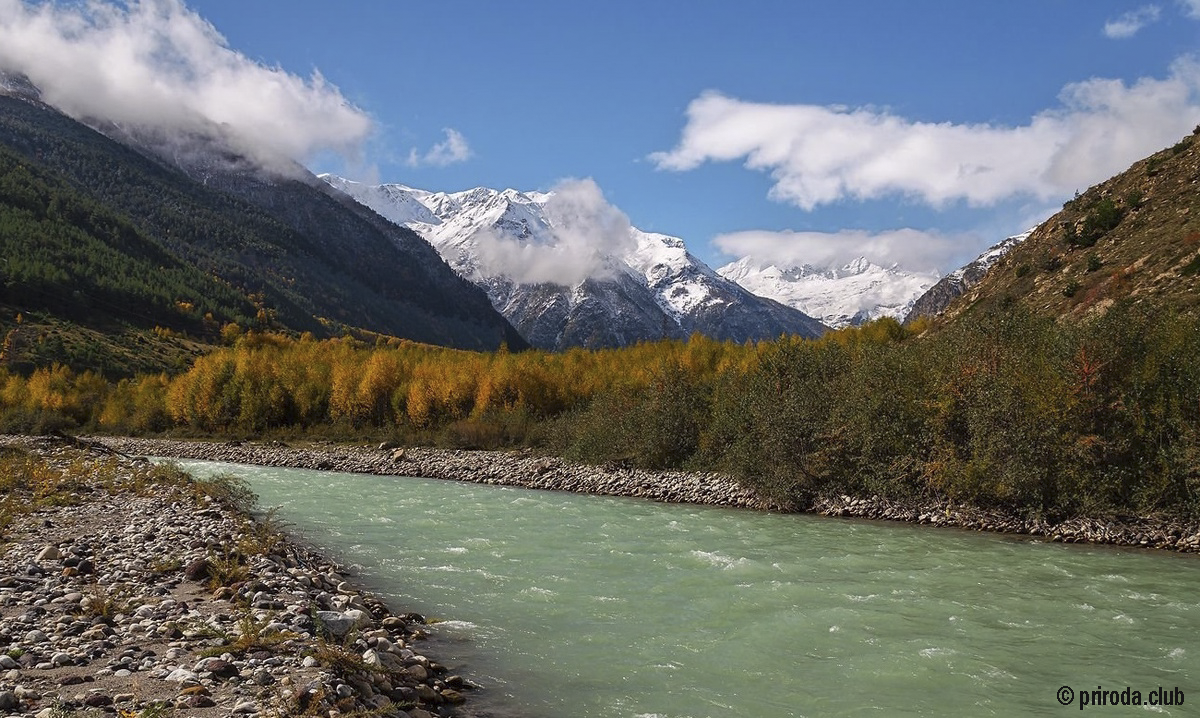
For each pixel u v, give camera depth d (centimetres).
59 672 1010
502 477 5816
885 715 1223
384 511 3750
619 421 6147
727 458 4841
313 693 952
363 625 1482
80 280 18900
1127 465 3466
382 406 9862
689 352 8881
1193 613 1884
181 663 1085
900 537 3127
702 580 2178
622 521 3472
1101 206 6781
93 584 1583
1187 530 3142
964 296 8425
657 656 1494
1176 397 3438
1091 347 3612
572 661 1454
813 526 3431
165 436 10294
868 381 4378
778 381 5094
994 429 3697
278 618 1381
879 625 1736
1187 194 6162
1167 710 1258
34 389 11550
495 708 1195
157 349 17288
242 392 10231
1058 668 1462
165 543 2070
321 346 13662
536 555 2562
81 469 3725
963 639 1636
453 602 1902
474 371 9506
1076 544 3108
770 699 1281
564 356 11062
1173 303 4662
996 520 3531
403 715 1038
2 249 18362
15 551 1880
